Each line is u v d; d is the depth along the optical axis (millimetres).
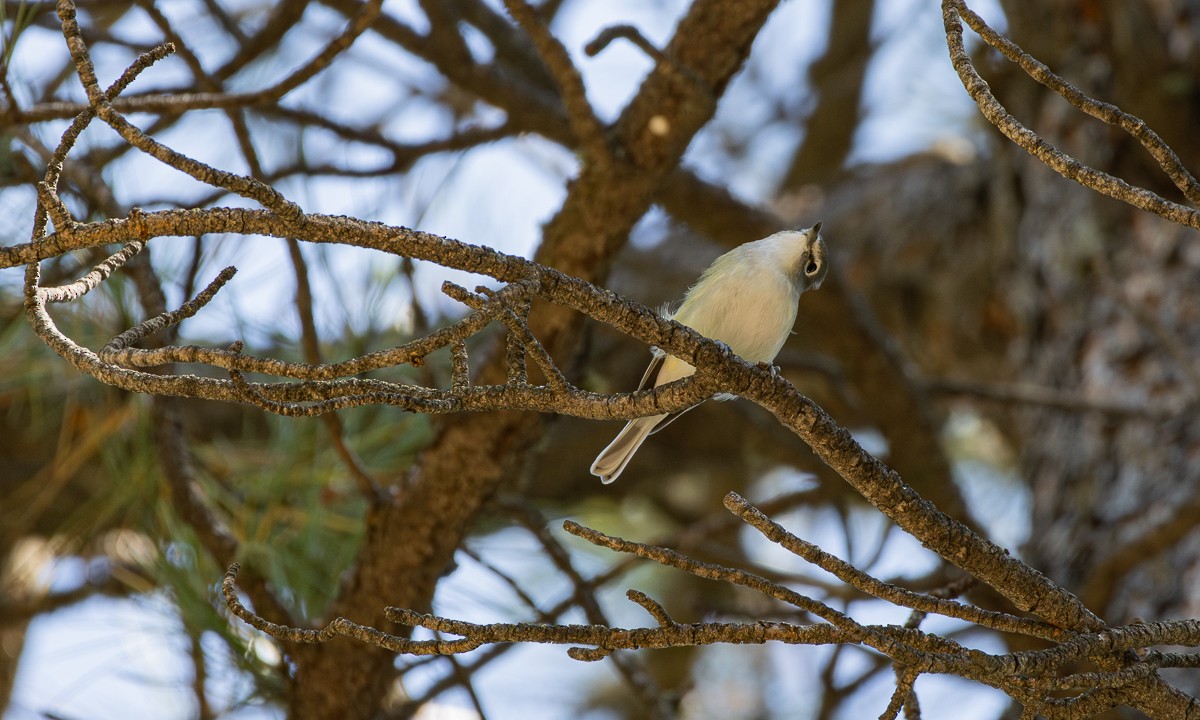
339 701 7984
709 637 4438
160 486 8336
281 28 8664
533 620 8836
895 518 4828
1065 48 10562
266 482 8461
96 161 8484
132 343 4281
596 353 12555
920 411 10234
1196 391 9398
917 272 12672
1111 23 10008
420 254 4258
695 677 14430
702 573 4398
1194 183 4180
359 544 8594
